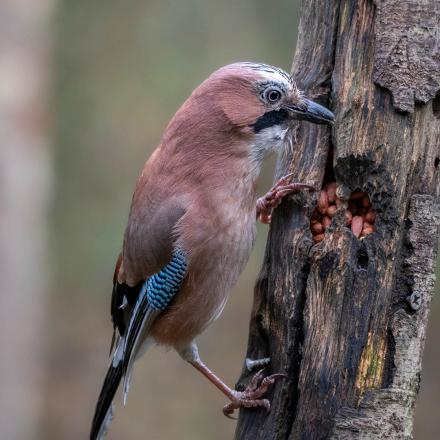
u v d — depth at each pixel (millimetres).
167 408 23781
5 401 19422
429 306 8117
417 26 7992
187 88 21312
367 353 7898
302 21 8812
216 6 20766
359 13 8141
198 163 9375
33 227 19562
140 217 9664
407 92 7949
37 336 19953
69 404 24734
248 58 20297
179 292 9641
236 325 24922
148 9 21406
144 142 22344
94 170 22641
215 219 9336
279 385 8305
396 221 7977
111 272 22859
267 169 19891
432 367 22625
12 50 19406
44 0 19875
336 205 8219
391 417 7840
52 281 23391
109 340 25766
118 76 21656
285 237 8391
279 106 8922
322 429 7902
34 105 19609
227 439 23016
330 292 8000
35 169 19578
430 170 8078
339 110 8180
